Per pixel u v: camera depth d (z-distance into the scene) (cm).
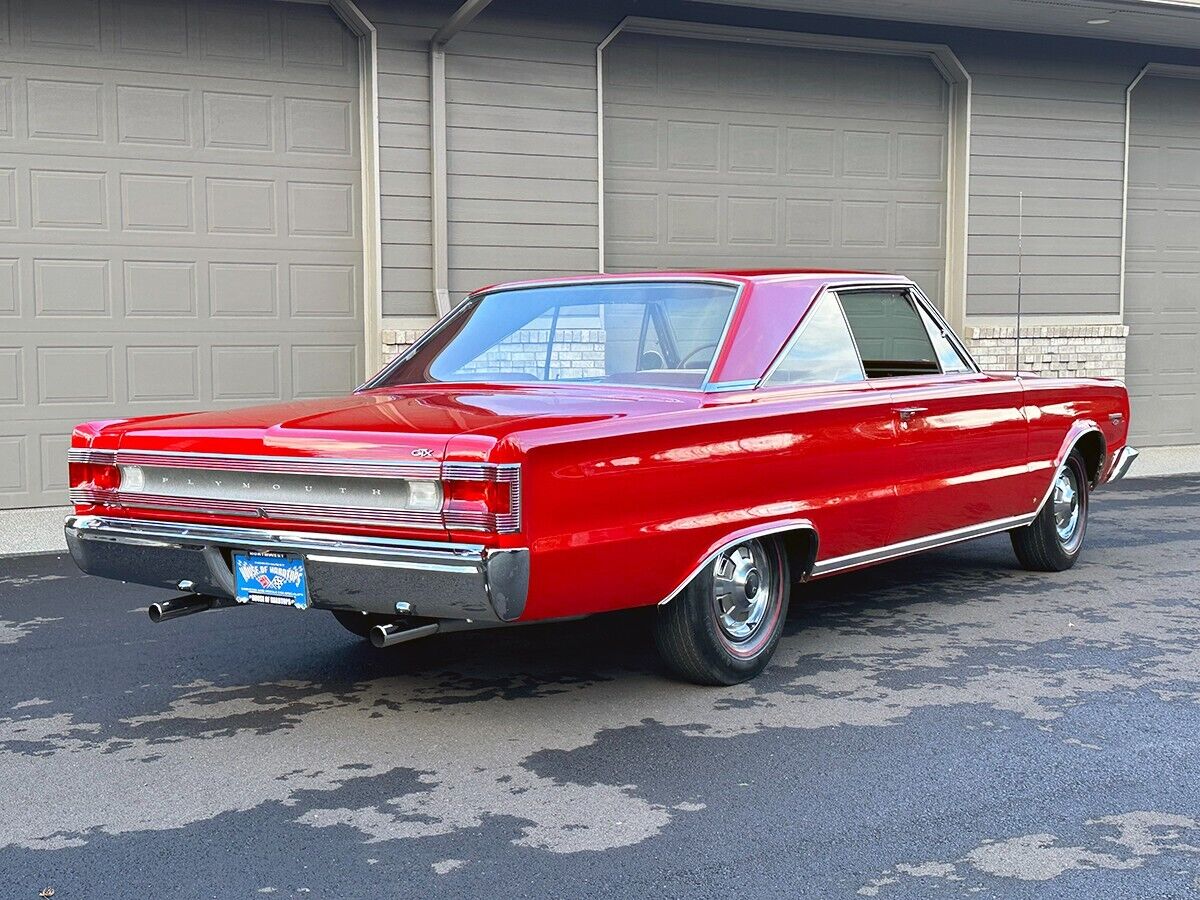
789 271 547
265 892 319
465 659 545
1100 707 468
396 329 1025
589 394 491
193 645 571
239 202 993
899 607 634
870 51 1225
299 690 499
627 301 525
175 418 486
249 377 1005
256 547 432
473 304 564
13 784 397
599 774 401
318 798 383
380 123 1017
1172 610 625
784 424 493
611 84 1126
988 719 454
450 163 1045
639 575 443
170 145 970
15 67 923
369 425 426
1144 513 956
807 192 1211
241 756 422
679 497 452
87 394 956
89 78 943
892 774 399
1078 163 1310
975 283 1273
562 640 578
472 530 400
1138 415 1392
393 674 522
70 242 944
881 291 575
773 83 1189
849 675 512
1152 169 1380
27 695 495
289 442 426
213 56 978
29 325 936
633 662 536
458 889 320
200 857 340
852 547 537
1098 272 1329
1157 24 1224
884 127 1240
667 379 492
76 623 615
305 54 1007
